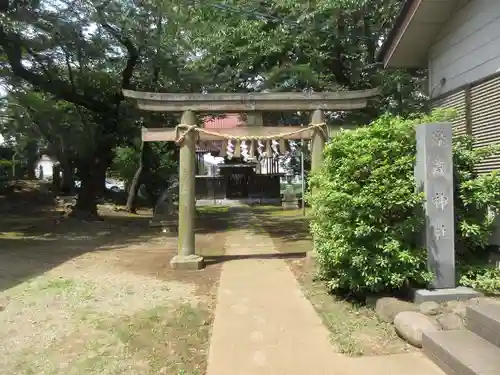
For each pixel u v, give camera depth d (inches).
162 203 624.7
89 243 444.5
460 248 215.8
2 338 174.6
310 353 159.3
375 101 396.2
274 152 320.2
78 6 508.7
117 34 545.6
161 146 805.2
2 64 628.4
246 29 428.8
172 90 604.1
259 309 211.9
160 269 308.2
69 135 671.1
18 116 757.9
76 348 165.2
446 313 173.6
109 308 213.6
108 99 620.1
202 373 145.7
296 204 1024.2
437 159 196.2
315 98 314.8
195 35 505.4
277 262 330.6
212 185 1402.6
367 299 205.8
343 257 203.3
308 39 418.3
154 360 155.4
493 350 139.3
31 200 847.7
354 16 409.7
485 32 224.1
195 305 220.1
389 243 193.0
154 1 501.0
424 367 145.0
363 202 192.7
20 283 259.1
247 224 655.1
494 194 198.5
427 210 196.2
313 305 215.8
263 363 152.0
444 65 266.7
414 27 264.8
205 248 412.5
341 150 210.5
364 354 156.6
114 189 1240.2
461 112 243.8
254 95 311.1
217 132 313.6
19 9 474.6
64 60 581.9
